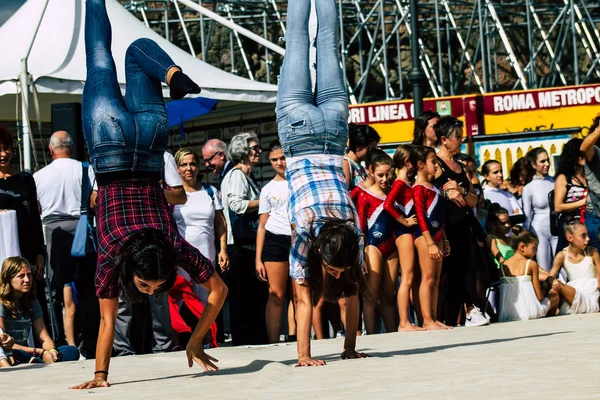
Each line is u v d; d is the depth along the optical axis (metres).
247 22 27.30
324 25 7.80
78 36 14.87
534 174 14.76
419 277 12.07
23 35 14.73
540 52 28.58
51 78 13.70
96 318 10.92
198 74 15.73
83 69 14.30
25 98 13.34
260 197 12.03
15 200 10.88
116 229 6.67
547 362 6.59
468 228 12.00
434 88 27.14
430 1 28.45
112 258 6.65
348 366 7.17
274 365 7.27
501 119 18.70
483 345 8.52
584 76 28.62
